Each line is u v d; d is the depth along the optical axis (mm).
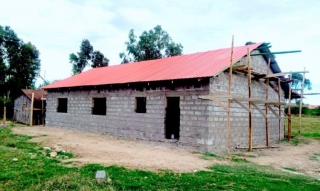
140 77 17188
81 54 47375
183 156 11945
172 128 16266
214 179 8094
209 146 13242
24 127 23453
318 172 10820
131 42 45375
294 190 7406
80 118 21078
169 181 7730
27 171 8250
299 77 39438
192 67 15719
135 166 9320
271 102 15945
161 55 44875
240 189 7246
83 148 12562
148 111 16141
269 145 17266
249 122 14734
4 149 11891
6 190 6723
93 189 6828
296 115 45844
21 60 39906
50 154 11289
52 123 24125
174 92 14805
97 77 22094
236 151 14469
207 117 13258
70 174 7926
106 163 9656
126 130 17422
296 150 15914
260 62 17969
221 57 16062
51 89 24438
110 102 18734
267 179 8445
